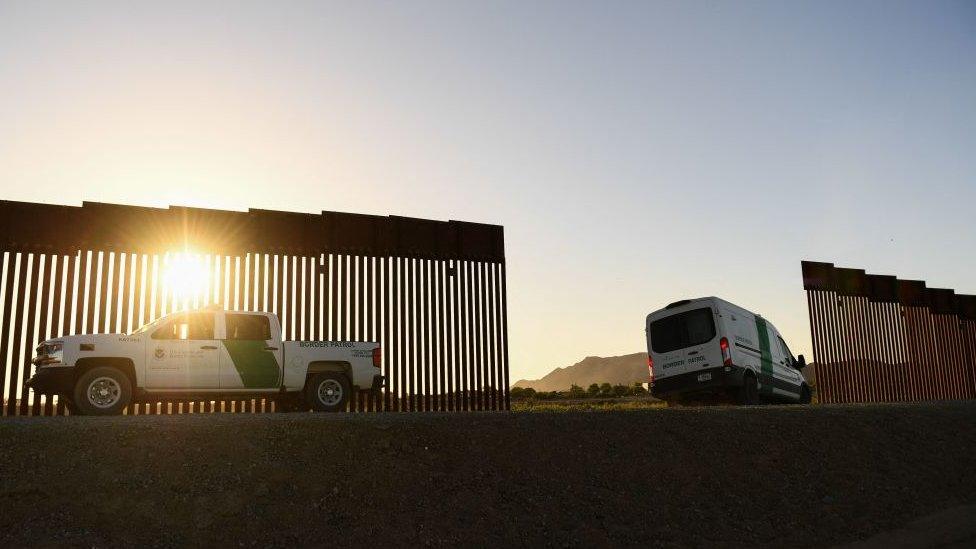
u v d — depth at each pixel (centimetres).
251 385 1461
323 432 1049
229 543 819
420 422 1125
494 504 957
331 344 1544
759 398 2144
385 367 1781
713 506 1047
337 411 1538
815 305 2625
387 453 1027
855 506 1119
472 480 1001
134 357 1384
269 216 1747
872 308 2766
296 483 931
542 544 892
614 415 1273
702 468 1140
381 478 970
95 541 791
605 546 905
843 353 2647
